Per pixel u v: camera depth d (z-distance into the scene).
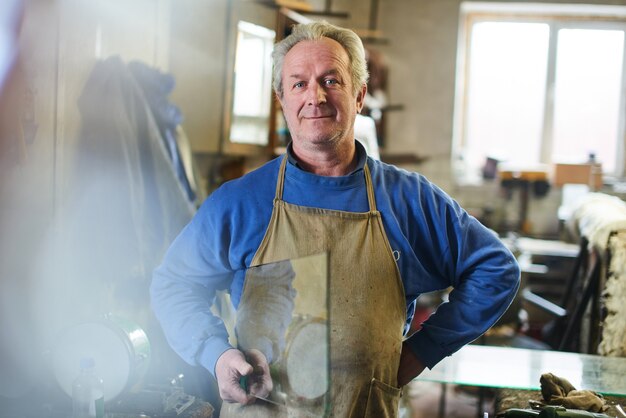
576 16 7.13
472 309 2.07
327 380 1.97
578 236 4.29
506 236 6.77
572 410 2.16
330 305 2.01
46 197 2.81
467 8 7.14
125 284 3.24
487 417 2.27
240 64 4.57
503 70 7.27
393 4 7.04
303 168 2.10
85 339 2.31
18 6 1.64
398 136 7.12
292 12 5.03
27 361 2.52
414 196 2.08
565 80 7.21
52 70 2.85
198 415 2.35
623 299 3.44
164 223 3.30
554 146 7.28
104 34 3.33
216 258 2.10
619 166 7.20
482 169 7.08
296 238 2.03
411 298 2.11
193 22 4.29
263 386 2.02
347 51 2.07
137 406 2.33
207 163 4.79
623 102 7.16
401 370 2.09
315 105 1.97
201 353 2.06
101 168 3.17
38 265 2.69
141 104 3.31
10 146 2.00
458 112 7.23
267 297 2.04
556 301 6.26
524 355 2.84
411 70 7.07
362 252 2.02
